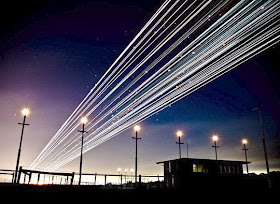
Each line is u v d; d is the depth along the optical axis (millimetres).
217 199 14570
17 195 10664
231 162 33625
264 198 14898
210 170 31703
